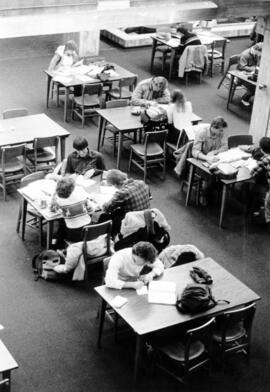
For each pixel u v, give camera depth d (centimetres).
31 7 751
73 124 1259
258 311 805
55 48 1606
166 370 679
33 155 1030
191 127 1048
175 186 1077
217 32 1805
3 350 604
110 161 1133
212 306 665
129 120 1101
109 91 1298
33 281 824
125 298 668
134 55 1647
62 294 805
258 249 934
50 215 830
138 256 667
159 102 1153
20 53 1566
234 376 701
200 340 662
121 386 679
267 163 961
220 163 967
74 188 819
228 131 1271
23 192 871
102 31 1741
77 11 788
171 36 1545
